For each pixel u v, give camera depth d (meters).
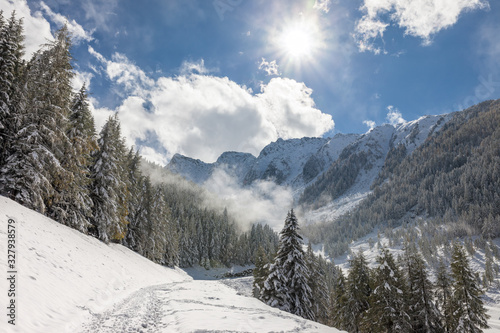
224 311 13.81
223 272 90.81
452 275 28.41
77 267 15.78
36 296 9.41
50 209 25.11
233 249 107.12
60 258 15.03
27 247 13.02
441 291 29.89
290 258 26.38
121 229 35.34
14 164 21.05
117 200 34.38
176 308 13.58
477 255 135.00
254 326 11.11
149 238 45.19
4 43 22.23
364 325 25.27
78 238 23.00
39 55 23.09
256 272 43.16
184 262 81.75
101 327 9.47
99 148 30.12
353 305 29.06
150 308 13.49
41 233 16.55
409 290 25.39
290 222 27.67
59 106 23.91
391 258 24.78
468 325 25.77
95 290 14.25
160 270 39.38
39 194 22.08
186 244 82.56
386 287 23.52
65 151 25.77
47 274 11.91
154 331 9.73
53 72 23.47
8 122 22.23
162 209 50.78
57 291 11.12
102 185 32.03
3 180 20.61
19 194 20.83
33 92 23.05
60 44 23.70
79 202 27.08
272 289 25.97
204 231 98.25
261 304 18.88
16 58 22.70
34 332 7.48
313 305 27.30
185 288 23.48
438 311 24.92
